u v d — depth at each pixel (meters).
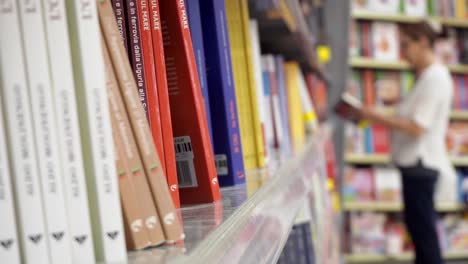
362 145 4.82
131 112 0.51
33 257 0.41
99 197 0.45
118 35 0.51
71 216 0.43
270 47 2.34
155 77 0.67
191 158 0.80
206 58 1.01
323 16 3.82
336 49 3.89
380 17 4.73
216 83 1.01
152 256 0.46
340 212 4.01
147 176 0.51
